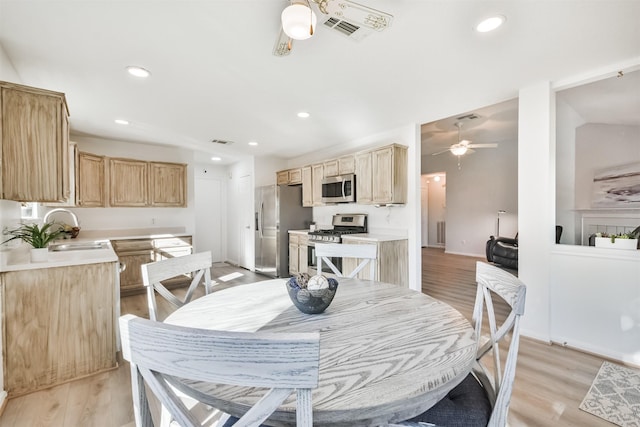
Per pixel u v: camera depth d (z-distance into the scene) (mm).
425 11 1648
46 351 2012
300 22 1353
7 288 1901
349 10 1485
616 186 3355
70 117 3438
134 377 703
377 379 781
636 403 1766
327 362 866
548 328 2604
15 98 1839
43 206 3447
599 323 2373
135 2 1572
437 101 2986
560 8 1619
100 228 4543
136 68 2287
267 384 540
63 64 2219
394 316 1248
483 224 7188
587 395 1846
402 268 3762
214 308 1342
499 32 1844
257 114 3357
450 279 4980
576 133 3379
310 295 1228
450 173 7852
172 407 647
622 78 2701
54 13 1648
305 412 554
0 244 1916
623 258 2273
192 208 5289
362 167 4066
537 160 2641
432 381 775
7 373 1882
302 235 4836
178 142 4707
